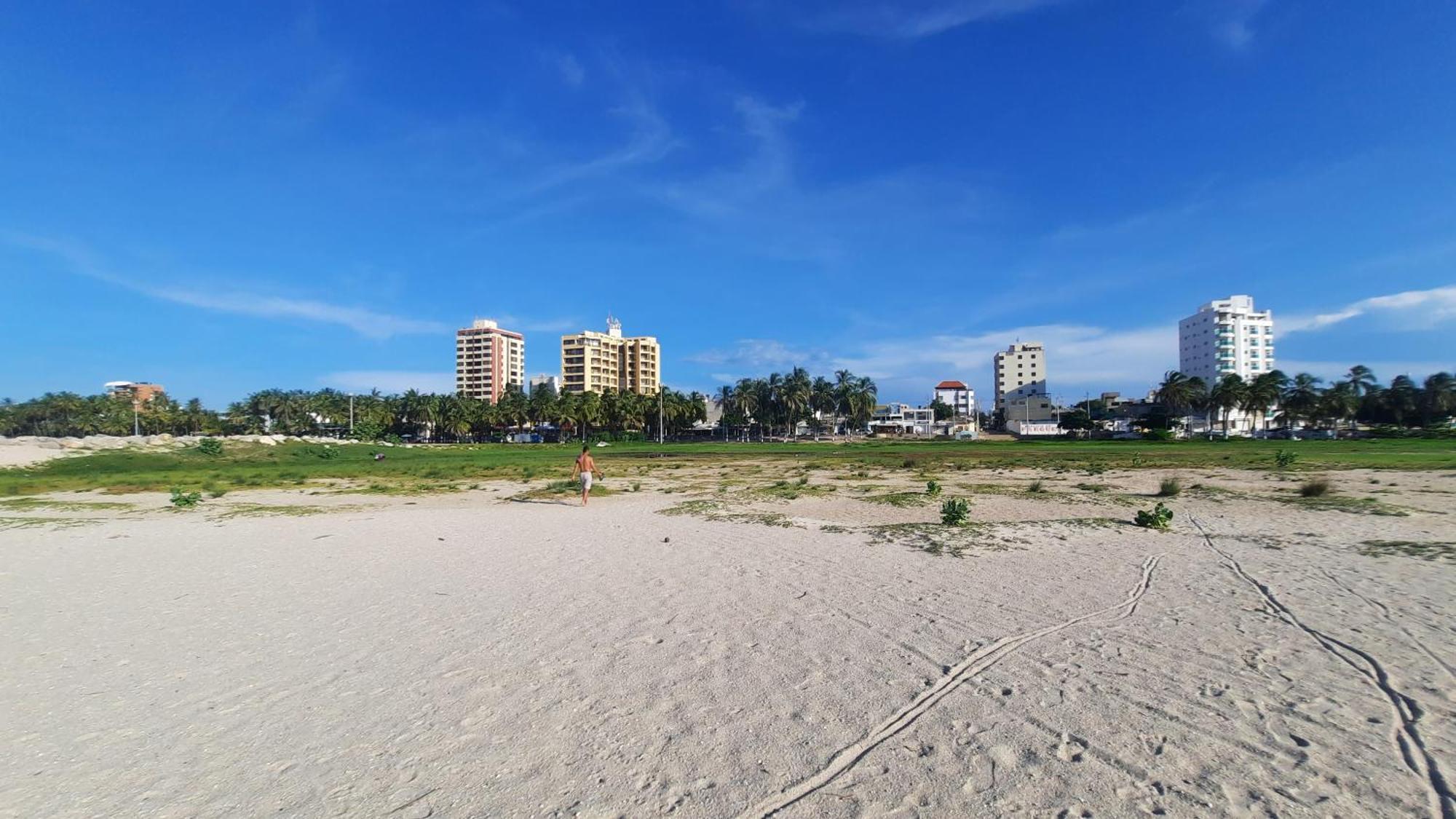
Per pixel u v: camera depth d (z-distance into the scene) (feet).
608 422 442.09
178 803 14.29
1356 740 15.98
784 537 48.14
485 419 446.19
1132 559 38.29
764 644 23.89
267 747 16.85
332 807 14.02
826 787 14.46
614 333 654.53
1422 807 13.23
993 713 17.83
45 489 109.09
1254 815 13.07
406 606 30.53
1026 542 44.29
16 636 26.76
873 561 38.78
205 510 77.20
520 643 24.66
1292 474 101.86
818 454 214.28
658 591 32.22
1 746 17.11
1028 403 540.52
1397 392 393.91
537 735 17.19
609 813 13.64
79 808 14.11
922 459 171.42
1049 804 13.65
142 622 28.66
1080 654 22.15
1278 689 19.01
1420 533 46.42
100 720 18.61
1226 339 533.14
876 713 18.06
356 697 19.90
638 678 20.89
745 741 16.61
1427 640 23.09
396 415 472.44
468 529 56.54
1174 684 19.51
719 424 563.07
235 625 27.89
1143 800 13.67
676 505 73.26
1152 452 196.44
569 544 47.42
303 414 458.91
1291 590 30.40
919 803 13.78
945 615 27.02
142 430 411.95
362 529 58.13
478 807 13.98
